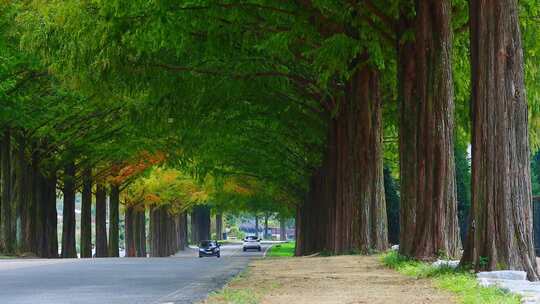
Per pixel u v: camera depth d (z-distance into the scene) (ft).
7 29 124.06
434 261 75.31
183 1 79.66
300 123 137.69
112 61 90.07
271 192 222.89
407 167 79.66
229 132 138.10
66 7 90.33
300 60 105.29
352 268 78.79
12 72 131.64
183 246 388.78
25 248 160.04
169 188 259.39
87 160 180.65
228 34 88.84
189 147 163.43
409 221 79.15
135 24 81.87
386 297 45.55
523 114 58.90
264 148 167.84
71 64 91.97
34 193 165.89
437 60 78.64
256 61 104.42
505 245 57.57
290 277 65.26
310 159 160.97
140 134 157.28
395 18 82.84
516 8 59.41
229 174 193.67
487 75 59.11
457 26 92.99
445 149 78.18
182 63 100.83
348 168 112.57
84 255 193.67
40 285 57.52
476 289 47.03
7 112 136.67
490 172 58.44
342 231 117.91
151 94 106.11
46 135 159.63
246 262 101.55
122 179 210.79
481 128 59.36
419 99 79.25
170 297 46.26
